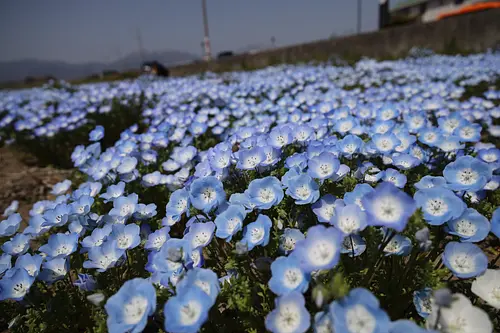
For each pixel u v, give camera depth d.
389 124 0.36
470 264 0.18
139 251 0.26
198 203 0.24
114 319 0.17
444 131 0.37
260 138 0.35
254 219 0.24
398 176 0.26
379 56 1.99
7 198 0.53
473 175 0.22
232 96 0.82
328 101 0.58
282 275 0.18
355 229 0.18
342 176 0.25
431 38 2.00
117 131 0.79
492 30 1.74
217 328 0.20
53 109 0.87
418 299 0.18
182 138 0.50
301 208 0.24
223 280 0.21
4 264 0.26
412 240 0.19
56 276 0.24
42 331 0.23
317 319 0.15
